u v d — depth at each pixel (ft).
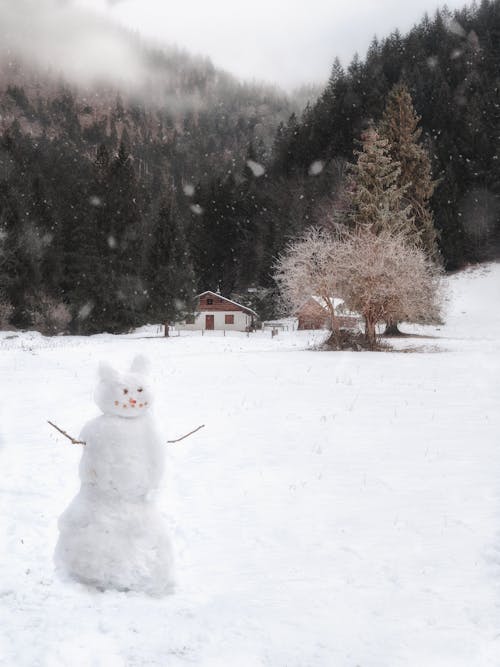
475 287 243.60
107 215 219.20
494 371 74.90
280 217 293.64
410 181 190.80
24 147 311.68
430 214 191.52
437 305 124.36
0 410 50.11
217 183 361.10
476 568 20.51
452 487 29.37
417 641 15.65
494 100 306.35
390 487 29.58
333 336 115.03
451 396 56.34
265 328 245.65
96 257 213.05
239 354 103.30
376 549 22.25
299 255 115.96
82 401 54.34
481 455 35.04
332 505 27.17
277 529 24.31
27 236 209.77
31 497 28.40
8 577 19.15
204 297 247.29
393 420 45.52
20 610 16.67
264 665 14.35
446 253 265.54
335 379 69.00
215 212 342.03
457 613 17.28
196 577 19.88
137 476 18.34
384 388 61.82
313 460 34.68
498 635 15.97
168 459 35.04
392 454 35.70
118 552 17.89
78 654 14.44
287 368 79.92
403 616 17.10
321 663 14.51
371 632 16.11
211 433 41.55
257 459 34.99
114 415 18.92
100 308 209.87
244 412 49.14
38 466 33.63
